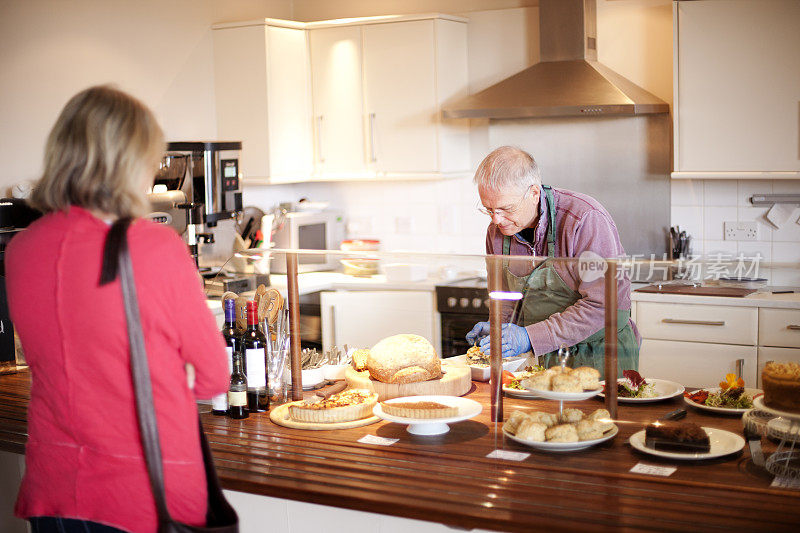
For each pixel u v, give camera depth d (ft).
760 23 12.73
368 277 7.56
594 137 14.80
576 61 14.19
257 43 15.07
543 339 6.68
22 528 8.48
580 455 6.26
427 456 6.40
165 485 5.23
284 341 7.86
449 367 7.26
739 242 14.12
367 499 5.69
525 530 5.22
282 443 6.86
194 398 5.48
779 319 7.07
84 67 13.19
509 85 14.23
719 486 5.62
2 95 12.01
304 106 15.96
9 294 5.36
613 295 6.44
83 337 5.10
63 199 5.12
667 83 14.33
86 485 5.23
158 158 5.33
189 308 5.20
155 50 14.39
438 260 7.25
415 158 15.20
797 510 5.25
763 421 5.98
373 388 7.45
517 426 6.59
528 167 8.54
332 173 16.05
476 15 15.62
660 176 14.43
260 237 15.48
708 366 7.29
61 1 12.77
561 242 8.71
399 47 15.06
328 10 17.02
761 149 12.97
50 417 5.32
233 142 14.02
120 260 5.01
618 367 6.59
